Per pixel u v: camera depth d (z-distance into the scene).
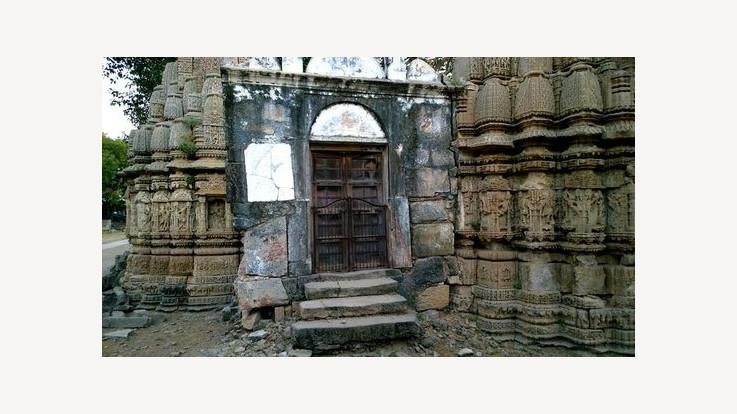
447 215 5.79
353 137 5.39
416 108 5.68
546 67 5.26
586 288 4.80
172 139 7.49
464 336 5.18
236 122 4.98
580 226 4.84
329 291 4.90
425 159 5.70
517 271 5.41
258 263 4.98
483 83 5.77
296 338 4.26
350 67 5.40
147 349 5.18
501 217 5.39
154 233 7.60
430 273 5.62
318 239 5.30
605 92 4.91
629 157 4.75
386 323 4.43
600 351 4.66
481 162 5.66
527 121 5.18
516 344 5.15
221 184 7.31
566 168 5.05
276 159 5.09
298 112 5.18
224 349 4.65
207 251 7.24
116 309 6.88
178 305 7.14
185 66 8.16
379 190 5.61
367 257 5.50
